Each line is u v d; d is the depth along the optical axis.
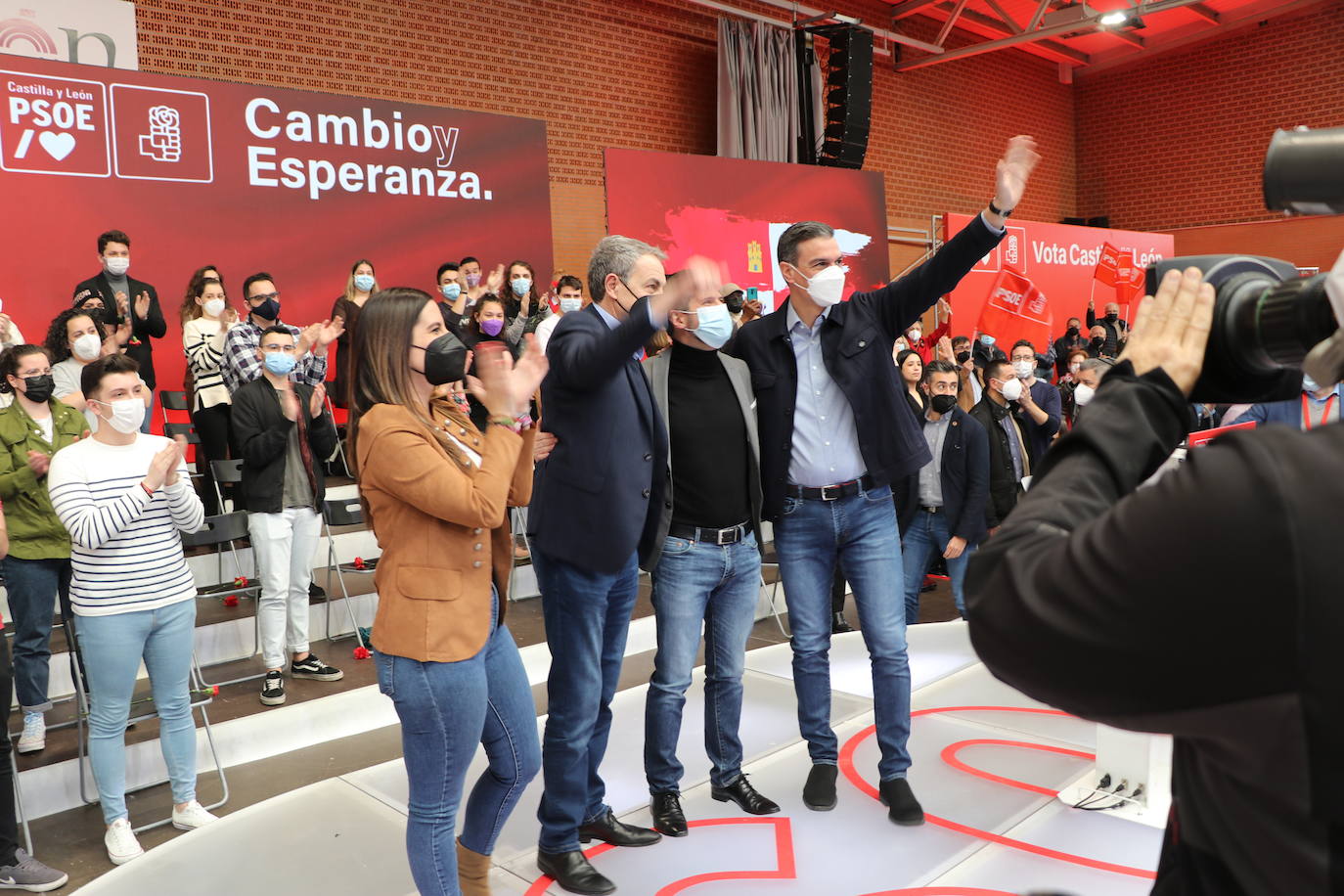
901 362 6.41
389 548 2.26
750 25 11.16
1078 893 2.64
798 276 3.19
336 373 6.86
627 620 2.98
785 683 4.64
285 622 4.77
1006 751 3.66
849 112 11.23
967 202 14.41
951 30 13.98
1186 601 0.58
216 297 6.47
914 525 5.59
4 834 3.26
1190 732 0.62
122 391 3.46
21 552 4.00
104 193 6.80
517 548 6.53
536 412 4.19
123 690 3.52
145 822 3.82
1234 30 14.97
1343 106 14.12
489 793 2.48
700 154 11.08
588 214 10.10
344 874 3.04
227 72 7.83
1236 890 0.65
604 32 10.23
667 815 3.10
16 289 6.46
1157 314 0.84
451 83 9.13
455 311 7.39
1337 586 0.55
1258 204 14.90
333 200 7.81
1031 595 0.66
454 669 2.21
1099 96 16.33
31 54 6.81
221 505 5.94
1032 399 7.71
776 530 3.32
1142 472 0.77
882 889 2.71
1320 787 0.57
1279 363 0.79
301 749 4.55
